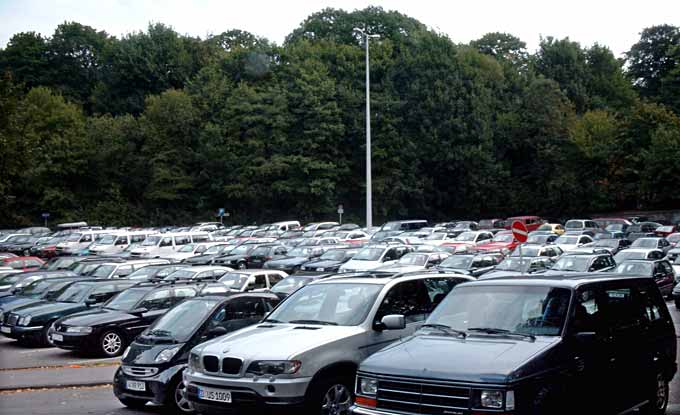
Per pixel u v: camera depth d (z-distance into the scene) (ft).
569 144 220.43
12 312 61.82
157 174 218.38
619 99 268.41
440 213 230.48
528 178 232.32
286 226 179.11
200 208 222.89
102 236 147.43
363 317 30.30
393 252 99.96
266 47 243.40
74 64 286.87
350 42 270.87
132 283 67.05
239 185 215.92
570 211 219.00
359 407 23.66
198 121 226.79
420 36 241.76
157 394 32.94
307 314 31.96
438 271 35.47
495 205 225.56
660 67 257.34
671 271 84.12
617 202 214.90
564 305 25.00
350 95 224.94
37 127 218.38
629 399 26.96
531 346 23.34
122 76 259.60
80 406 36.40
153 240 133.69
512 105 239.91
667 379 29.96
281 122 215.72
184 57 263.90
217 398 27.78
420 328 26.81
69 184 222.28
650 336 28.63
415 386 22.49
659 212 204.13
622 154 205.36
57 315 60.44
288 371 27.09
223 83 232.73
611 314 26.84
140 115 244.01
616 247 117.60
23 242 166.40
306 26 280.72
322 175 217.15
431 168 226.38
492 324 25.31
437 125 222.48
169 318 36.47
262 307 38.01
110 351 52.85
